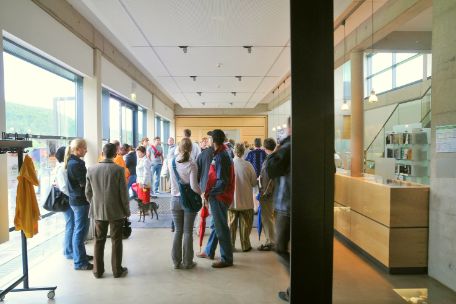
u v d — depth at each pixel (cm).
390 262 322
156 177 884
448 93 306
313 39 130
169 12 383
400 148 539
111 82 570
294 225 130
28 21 307
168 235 478
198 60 609
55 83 433
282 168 234
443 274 307
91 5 367
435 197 318
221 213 351
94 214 323
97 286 308
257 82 827
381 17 430
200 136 1479
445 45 309
